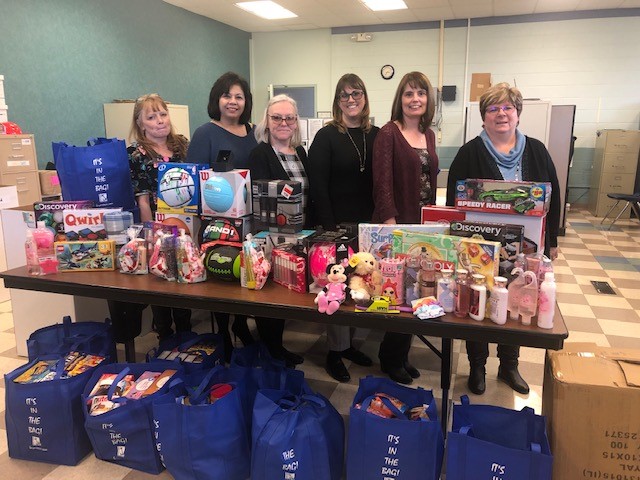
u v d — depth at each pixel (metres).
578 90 8.16
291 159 2.54
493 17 8.26
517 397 2.55
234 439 1.81
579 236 6.48
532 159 2.28
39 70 5.44
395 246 1.75
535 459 1.50
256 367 2.13
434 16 8.23
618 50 7.86
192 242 1.99
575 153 8.38
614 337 3.34
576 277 4.69
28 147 4.78
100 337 2.28
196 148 2.70
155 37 7.19
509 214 1.72
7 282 2.11
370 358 2.94
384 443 1.67
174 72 7.66
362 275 1.74
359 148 2.58
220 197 2.00
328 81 9.45
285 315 1.73
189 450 1.76
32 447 2.00
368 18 8.40
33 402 1.95
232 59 9.20
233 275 1.94
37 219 2.16
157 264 1.99
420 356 3.01
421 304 1.63
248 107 2.82
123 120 6.27
